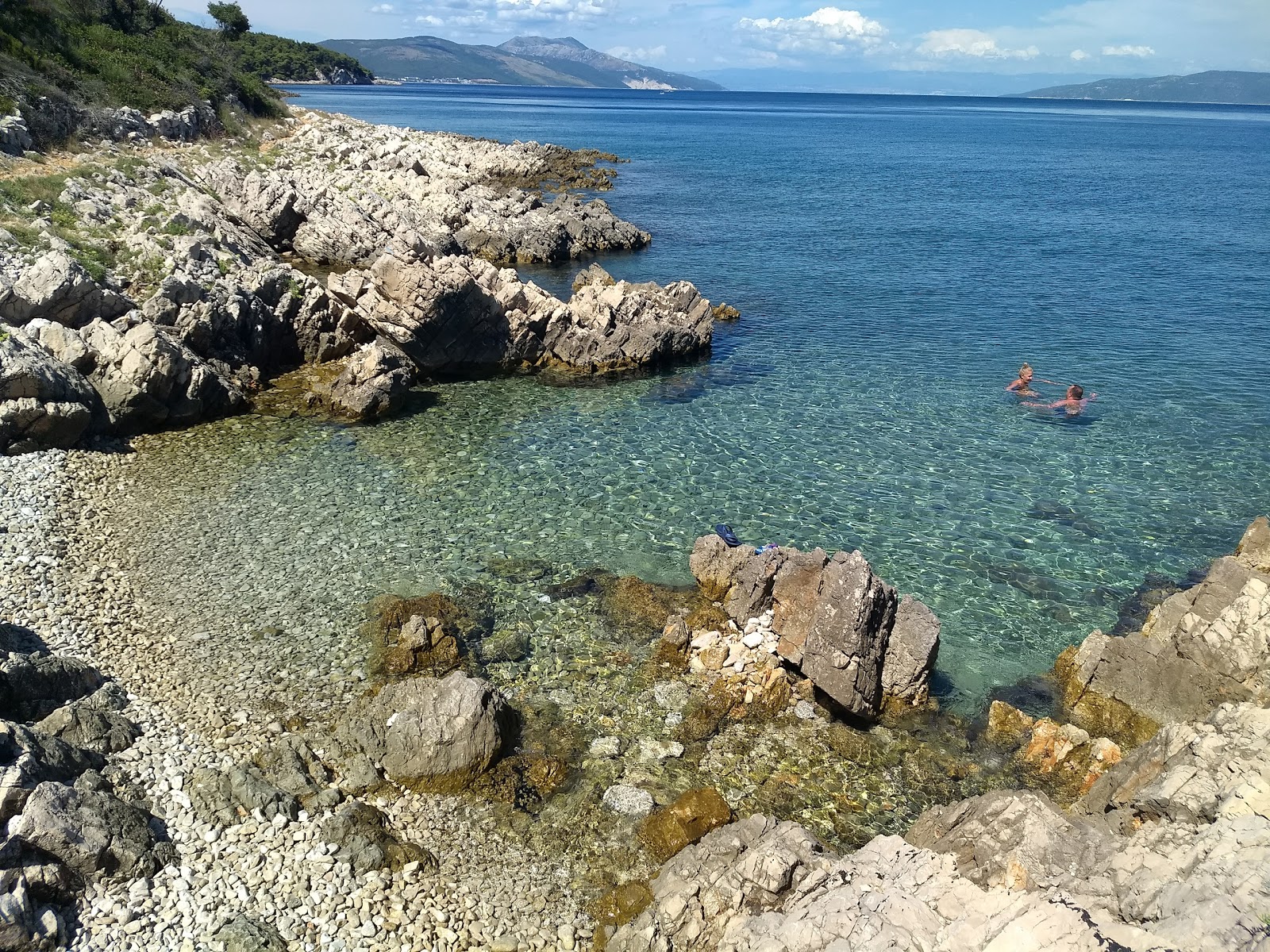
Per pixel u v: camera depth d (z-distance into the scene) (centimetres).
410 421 3603
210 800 1630
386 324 3966
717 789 1783
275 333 4116
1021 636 2333
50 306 3322
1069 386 4075
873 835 1684
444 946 1410
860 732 1989
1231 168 13738
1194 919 999
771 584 2281
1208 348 4594
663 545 2711
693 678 2108
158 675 1991
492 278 4384
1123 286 5919
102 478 2892
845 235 7688
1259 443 3469
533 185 9938
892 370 4312
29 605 2159
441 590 2422
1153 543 2769
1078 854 1266
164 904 1427
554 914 1480
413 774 1750
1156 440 3497
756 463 3288
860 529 2828
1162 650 2055
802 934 1204
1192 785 1354
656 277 6159
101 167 5109
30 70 6000
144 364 3184
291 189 5888
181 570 2423
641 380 4188
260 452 3216
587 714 1980
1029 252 7000
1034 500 3027
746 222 8262
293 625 2214
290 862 1528
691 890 1420
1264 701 1878
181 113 7481
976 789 1819
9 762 1531
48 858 1409
